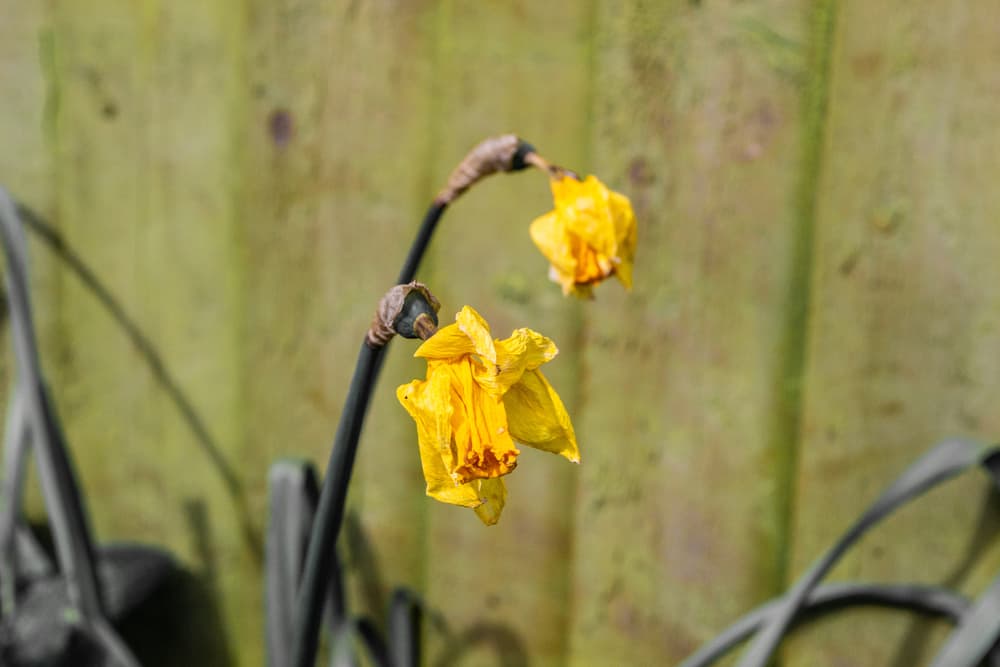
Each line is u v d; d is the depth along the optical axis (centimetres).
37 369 115
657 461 113
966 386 109
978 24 107
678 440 113
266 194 117
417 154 115
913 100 108
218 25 116
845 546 108
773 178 110
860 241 109
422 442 97
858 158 109
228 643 122
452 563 118
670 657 115
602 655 116
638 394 113
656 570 114
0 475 122
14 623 118
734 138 110
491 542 117
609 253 102
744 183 110
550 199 113
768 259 110
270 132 116
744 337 111
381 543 119
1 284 121
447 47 113
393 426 117
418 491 118
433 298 97
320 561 100
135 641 122
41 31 118
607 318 113
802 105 109
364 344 98
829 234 110
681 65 110
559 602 116
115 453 122
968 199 108
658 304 112
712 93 110
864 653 112
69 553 116
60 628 118
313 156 116
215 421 120
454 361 97
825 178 109
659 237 112
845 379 110
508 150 102
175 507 122
